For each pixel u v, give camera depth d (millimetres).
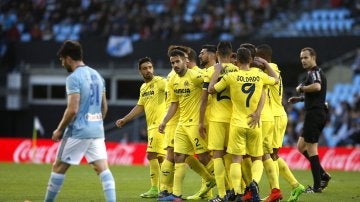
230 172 21172
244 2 61062
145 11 61219
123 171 36375
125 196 24188
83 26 61375
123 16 60875
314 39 53125
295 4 61250
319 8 60469
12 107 57906
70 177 31641
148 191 24203
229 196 21172
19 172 34500
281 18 60000
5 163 42312
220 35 57938
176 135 22359
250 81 20844
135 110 24859
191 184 29078
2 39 59688
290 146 44406
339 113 47688
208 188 23016
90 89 17609
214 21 59250
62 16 63844
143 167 39938
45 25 62969
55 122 59250
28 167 38406
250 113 20828
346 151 40219
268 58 22953
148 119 24422
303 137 25641
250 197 20875
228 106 21500
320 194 24953
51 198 17750
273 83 21281
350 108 46812
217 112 21484
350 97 50625
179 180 22328
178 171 22328
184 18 61781
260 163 21062
